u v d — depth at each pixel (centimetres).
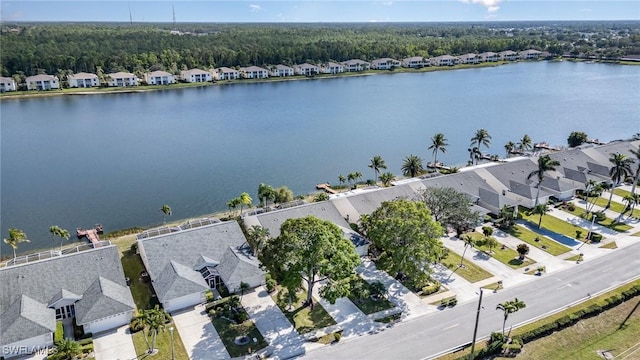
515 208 10438
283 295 7412
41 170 14025
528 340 6297
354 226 9306
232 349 6153
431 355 6022
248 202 10362
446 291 7506
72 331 6525
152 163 14762
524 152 15488
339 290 6412
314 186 12925
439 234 7331
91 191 12406
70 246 9400
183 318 6806
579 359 5944
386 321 6744
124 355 6016
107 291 6712
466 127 19325
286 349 6147
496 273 8056
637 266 8256
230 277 7388
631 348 6144
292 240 6538
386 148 16462
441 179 11106
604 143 15700
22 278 6731
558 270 8144
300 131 18812
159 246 7738
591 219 10269
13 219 10706
